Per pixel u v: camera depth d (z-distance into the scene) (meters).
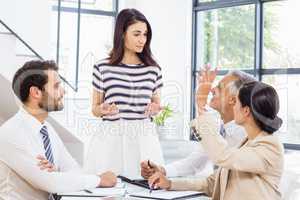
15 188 1.76
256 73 4.98
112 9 5.75
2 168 1.75
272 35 4.88
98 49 5.57
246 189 1.57
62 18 4.70
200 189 1.90
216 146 1.57
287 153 4.18
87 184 1.85
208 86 1.69
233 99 1.74
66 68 4.55
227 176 1.65
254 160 1.52
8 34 3.11
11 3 3.27
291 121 4.55
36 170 1.74
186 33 5.50
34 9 3.48
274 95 1.59
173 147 2.97
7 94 3.38
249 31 5.08
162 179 1.90
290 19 4.71
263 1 4.95
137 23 2.37
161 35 5.32
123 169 2.40
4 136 1.75
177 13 5.41
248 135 1.66
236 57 5.23
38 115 1.88
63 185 1.77
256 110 1.58
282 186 1.87
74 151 3.90
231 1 5.21
